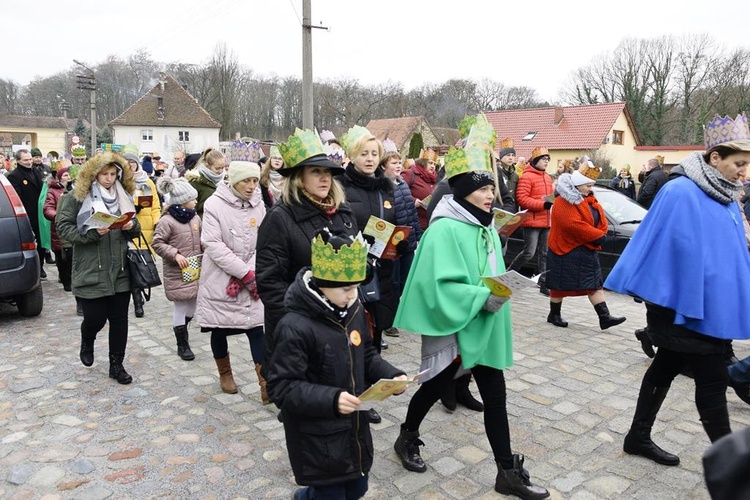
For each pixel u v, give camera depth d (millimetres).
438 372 3064
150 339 5848
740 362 4066
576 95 47219
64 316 6809
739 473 1075
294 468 2404
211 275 4203
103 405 4242
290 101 55156
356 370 2449
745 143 2961
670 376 3393
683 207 3092
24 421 3984
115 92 53500
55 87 60406
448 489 3168
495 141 3455
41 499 3057
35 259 6453
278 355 2330
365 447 2443
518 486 3041
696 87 40969
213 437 3748
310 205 3035
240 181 4191
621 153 36750
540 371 4977
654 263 3156
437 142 46031
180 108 53781
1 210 6207
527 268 9625
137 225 4551
